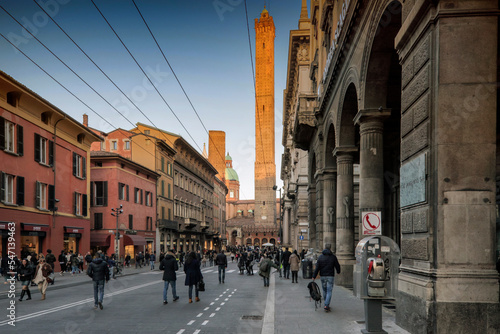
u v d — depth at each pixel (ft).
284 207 240.73
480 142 23.58
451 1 23.81
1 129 77.30
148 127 180.55
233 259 194.49
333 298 42.57
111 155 129.08
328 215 69.21
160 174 164.35
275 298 43.96
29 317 35.04
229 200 494.59
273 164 358.43
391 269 31.17
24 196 84.64
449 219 23.34
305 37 129.80
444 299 22.59
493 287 22.50
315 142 81.51
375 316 25.32
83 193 113.29
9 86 78.48
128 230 134.41
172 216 182.91
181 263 128.26
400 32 28.66
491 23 23.81
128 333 28.14
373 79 41.37
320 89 76.13
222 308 39.34
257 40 347.97
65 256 98.22
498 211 27.96
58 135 99.45
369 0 38.91
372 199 42.37
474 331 22.29
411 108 27.63
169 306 40.96
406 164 28.04
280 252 97.19
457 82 23.79
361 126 43.14
